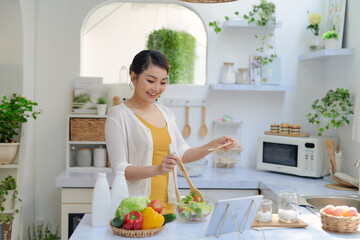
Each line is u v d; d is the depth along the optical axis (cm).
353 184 298
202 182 336
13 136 361
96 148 384
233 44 397
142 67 217
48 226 390
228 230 180
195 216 189
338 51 342
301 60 399
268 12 375
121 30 407
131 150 224
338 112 346
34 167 388
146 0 394
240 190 341
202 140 400
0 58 353
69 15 387
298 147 346
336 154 330
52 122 388
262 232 182
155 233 174
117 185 189
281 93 403
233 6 395
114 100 380
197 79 413
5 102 330
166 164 194
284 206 196
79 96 382
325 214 199
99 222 184
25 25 357
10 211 338
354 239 188
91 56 407
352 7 343
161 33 405
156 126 228
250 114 402
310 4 398
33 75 383
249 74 388
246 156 404
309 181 333
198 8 394
